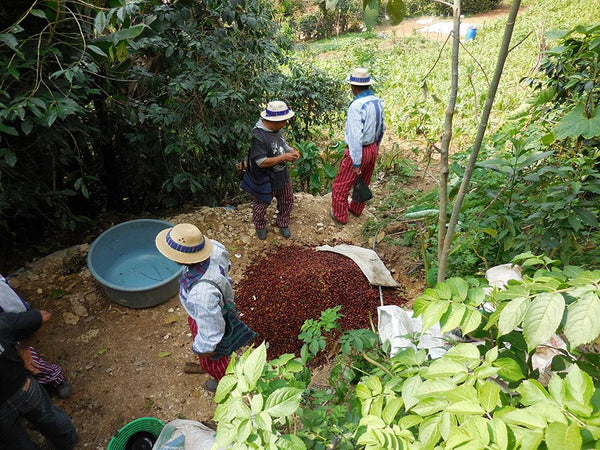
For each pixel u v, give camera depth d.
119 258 4.21
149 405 3.09
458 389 1.05
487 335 1.46
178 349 3.51
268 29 5.00
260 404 1.17
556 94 3.86
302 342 3.54
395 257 4.54
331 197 5.37
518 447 0.88
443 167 1.87
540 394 0.96
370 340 2.38
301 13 18.97
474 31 14.09
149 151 4.61
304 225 4.98
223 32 4.24
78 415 3.01
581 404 0.87
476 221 3.32
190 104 4.36
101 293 3.93
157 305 3.87
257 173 4.17
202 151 4.62
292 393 1.16
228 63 4.28
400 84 10.56
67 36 3.06
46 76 3.12
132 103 4.21
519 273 2.46
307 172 6.09
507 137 4.55
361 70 4.44
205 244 2.40
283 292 3.95
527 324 1.02
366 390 1.45
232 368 1.33
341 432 1.53
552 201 3.12
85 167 4.70
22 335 2.20
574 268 1.30
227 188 5.85
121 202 5.25
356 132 4.42
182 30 3.98
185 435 2.24
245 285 4.08
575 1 14.80
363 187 4.85
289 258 4.43
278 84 5.32
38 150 3.70
